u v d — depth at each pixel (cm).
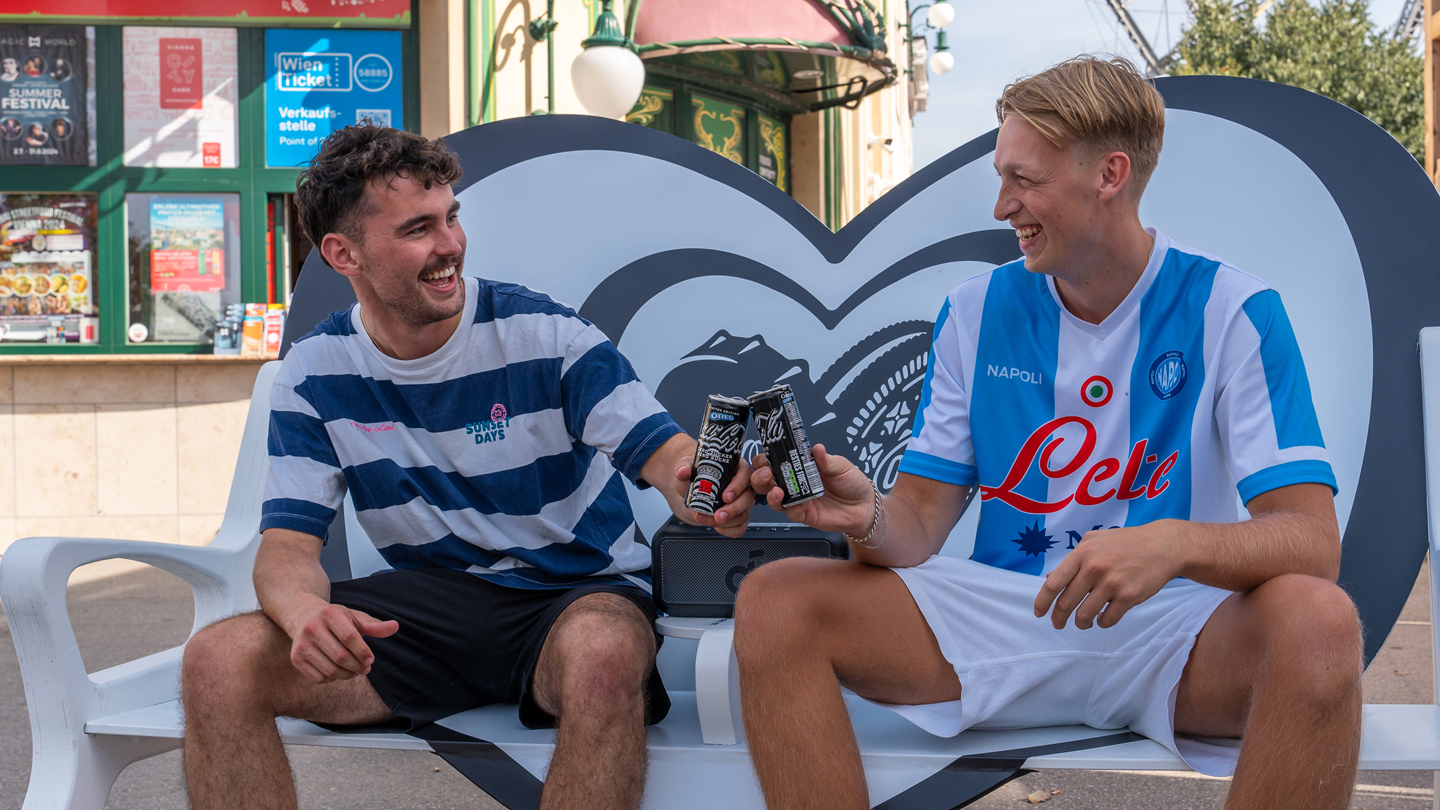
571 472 184
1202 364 156
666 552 182
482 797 246
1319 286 211
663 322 238
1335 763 123
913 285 230
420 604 173
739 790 155
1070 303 166
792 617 142
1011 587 155
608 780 144
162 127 603
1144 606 153
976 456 171
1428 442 190
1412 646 377
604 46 514
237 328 597
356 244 167
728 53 628
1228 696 139
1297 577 132
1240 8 2108
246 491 219
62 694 168
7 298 607
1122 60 155
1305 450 143
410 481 181
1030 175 153
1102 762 144
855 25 643
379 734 167
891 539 152
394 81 597
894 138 1279
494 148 244
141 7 589
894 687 153
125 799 243
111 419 591
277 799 152
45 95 602
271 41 598
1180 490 157
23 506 588
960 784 149
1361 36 2036
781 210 235
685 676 220
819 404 232
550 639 159
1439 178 722
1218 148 217
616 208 240
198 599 207
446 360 179
